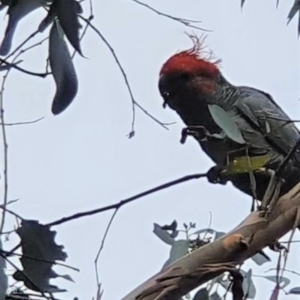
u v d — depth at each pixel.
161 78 5.98
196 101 5.91
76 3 2.94
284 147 5.43
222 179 4.20
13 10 2.88
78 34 2.90
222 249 3.13
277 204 3.23
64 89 2.99
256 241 3.19
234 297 3.12
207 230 3.76
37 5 2.90
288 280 3.51
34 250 3.02
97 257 3.21
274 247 3.22
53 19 2.94
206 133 3.70
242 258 3.17
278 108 5.81
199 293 3.61
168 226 3.84
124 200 3.12
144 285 3.14
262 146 5.41
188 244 3.60
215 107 3.24
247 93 5.83
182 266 3.12
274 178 3.26
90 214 3.08
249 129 5.54
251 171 3.30
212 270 3.09
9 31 2.90
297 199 3.22
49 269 3.05
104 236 3.21
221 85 5.96
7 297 3.10
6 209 3.03
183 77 5.91
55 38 2.99
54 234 3.04
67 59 3.00
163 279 3.11
